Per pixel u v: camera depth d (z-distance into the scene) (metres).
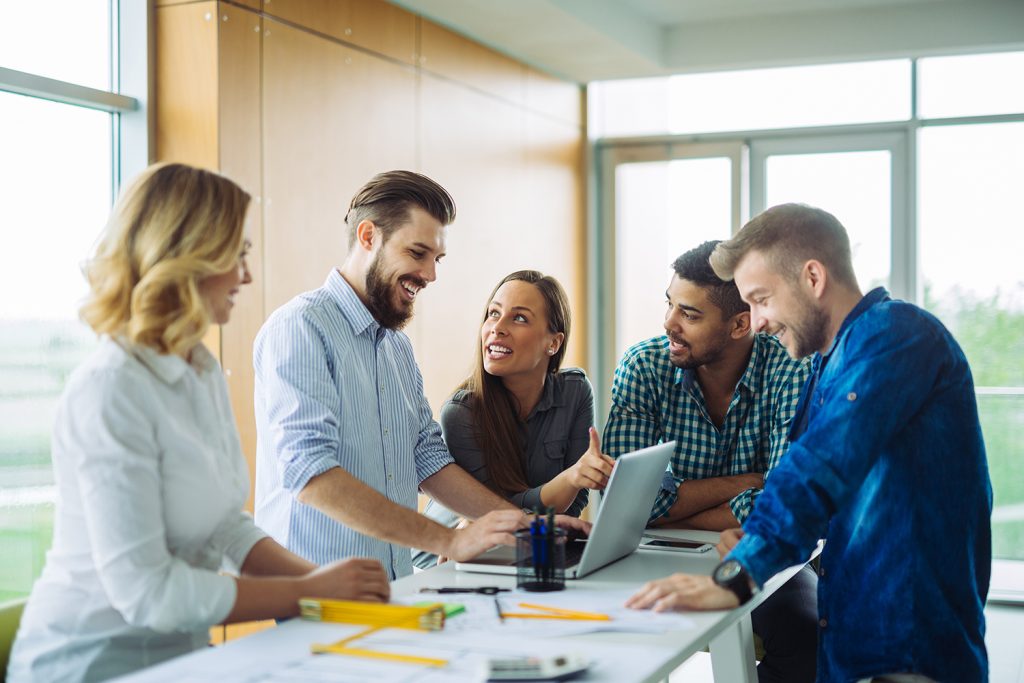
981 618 1.88
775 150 6.06
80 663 1.57
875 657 1.83
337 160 4.11
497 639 1.54
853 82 5.83
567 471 2.47
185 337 1.59
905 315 1.85
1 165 3.18
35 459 3.28
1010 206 5.50
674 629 1.62
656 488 2.21
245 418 3.60
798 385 2.63
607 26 5.22
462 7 4.69
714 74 6.18
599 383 6.60
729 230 6.21
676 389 2.75
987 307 5.55
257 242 3.67
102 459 1.49
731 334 2.62
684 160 6.30
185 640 1.69
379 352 2.38
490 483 2.60
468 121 5.13
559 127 6.13
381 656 1.44
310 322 2.21
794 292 1.93
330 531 2.29
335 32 4.10
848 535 1.89
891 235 5.75
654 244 6.41
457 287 5.03
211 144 3.48
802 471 1.77
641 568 2.08
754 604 1.88
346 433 2.26
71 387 1.53
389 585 1.87
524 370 2.58
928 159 5.66
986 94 5.54
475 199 5.20
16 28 3.20
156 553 1.51
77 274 3.41
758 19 5.72
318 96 4.00
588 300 6.53
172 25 3.52
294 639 1.53
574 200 6.33
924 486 1.82
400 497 2.40
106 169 3.51
